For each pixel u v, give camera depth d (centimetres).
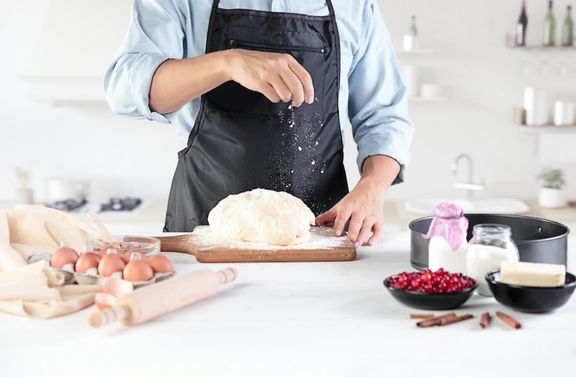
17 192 416
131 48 196
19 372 115
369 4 220
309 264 168
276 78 165
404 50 410
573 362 116
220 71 175
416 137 430
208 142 211
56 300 138
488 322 129
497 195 433
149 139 434
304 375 112
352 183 424
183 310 138
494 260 145
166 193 438
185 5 204
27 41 431
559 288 132
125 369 115
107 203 418
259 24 208
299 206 181
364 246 185
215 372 113
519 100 427
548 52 421
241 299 144
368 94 222
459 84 426
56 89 396
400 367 114
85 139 436
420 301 136
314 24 211
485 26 422
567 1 418
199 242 178
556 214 390
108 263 148
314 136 213
